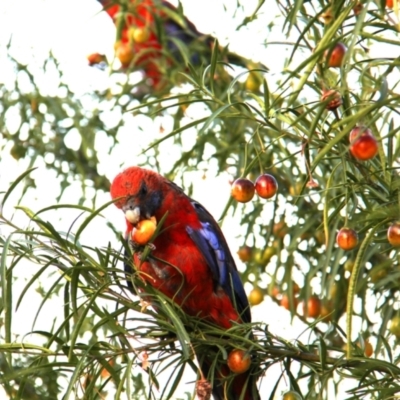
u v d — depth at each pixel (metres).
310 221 8.75
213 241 8.72
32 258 6.47
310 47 6.46
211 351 6.98
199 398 5.96
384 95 5.15
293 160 9.50
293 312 8.78
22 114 11.63
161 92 10.82
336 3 5.59
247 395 7.80
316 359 6.59
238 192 6.39
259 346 6.41
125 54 11.01
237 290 8.85
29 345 6.05
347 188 6.22
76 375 5.74
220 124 10.34
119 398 6.04
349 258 8.68
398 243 5.77
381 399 6.17
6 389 8.88
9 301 5.77
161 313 6.72
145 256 6.44
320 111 5.37
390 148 6.29
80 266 5.94
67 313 6.16
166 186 8.82
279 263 9.12
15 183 6.00
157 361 6.59
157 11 11.48
